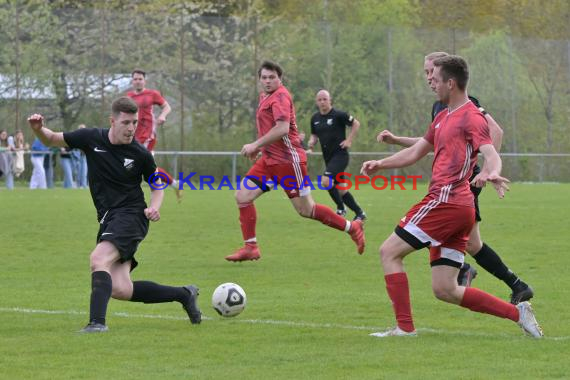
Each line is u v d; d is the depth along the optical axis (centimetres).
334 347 1623
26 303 2123
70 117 7706
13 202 5262
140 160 1811
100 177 1812
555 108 8794
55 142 1817
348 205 4144
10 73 7581
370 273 2638
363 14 10394
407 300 1722
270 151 2839
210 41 8019
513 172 8612
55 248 3212
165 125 7812
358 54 8369
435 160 1695
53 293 2277
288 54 8231
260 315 1972
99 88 7738
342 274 2619
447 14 11144
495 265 2094
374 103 8375
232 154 7731
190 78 7950
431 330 1795
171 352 1583
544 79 8806
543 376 1410
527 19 11006
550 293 2264
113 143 1802
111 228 1784
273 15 10006
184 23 7962
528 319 1709
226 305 1905
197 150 7819
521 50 8794
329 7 10281
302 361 1511
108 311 2020
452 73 1670
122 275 1820
